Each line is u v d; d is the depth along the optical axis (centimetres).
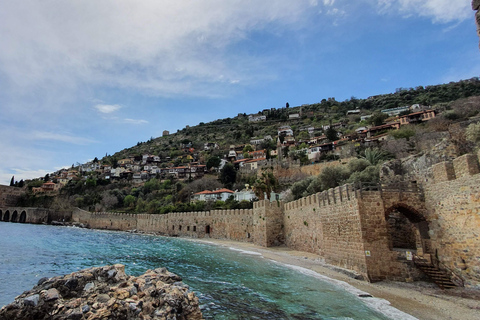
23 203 14500
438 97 14700
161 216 8844
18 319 1147
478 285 1872
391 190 2508
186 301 1402
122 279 1416
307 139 15725
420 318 1593
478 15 726
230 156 16762
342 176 6356
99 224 10988
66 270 3042
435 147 3897
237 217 6500
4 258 3688
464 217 2014
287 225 4969
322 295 2031
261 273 2825
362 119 16462
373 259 2369
